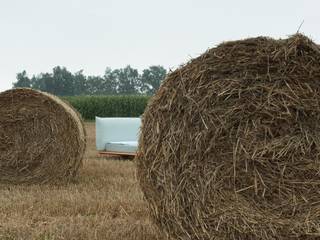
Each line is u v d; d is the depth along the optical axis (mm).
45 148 10094
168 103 5648
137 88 68375
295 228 5160
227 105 5594
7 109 10250
